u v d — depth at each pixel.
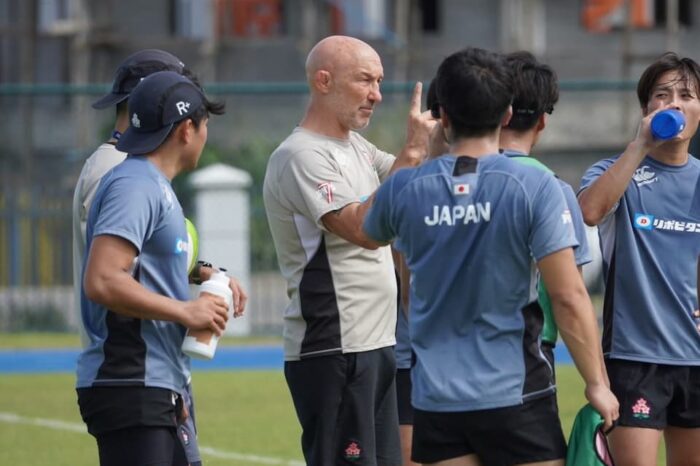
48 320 68.69
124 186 19.23
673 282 22.59
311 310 23.25
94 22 103.38
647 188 22.70
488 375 17.72
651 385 22.50
